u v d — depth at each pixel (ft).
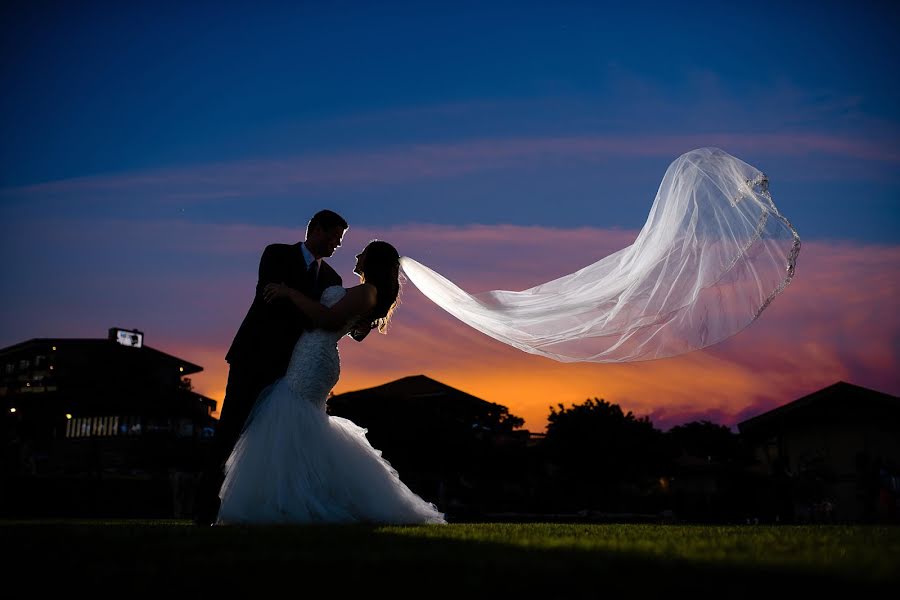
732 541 9.55
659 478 116.37
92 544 8.91
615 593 5.85
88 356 163.84
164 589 6.15
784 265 17.31
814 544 9.04
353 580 6.37
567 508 102.53
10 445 123.54
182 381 189.47
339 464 14.97
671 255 17.95
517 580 6.31
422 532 11.02
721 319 17.44
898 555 7.63
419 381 144.15
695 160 18.28
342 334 15.75
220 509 14.43
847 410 85.46
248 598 5.83
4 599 6.04
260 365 15.15
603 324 17.88
